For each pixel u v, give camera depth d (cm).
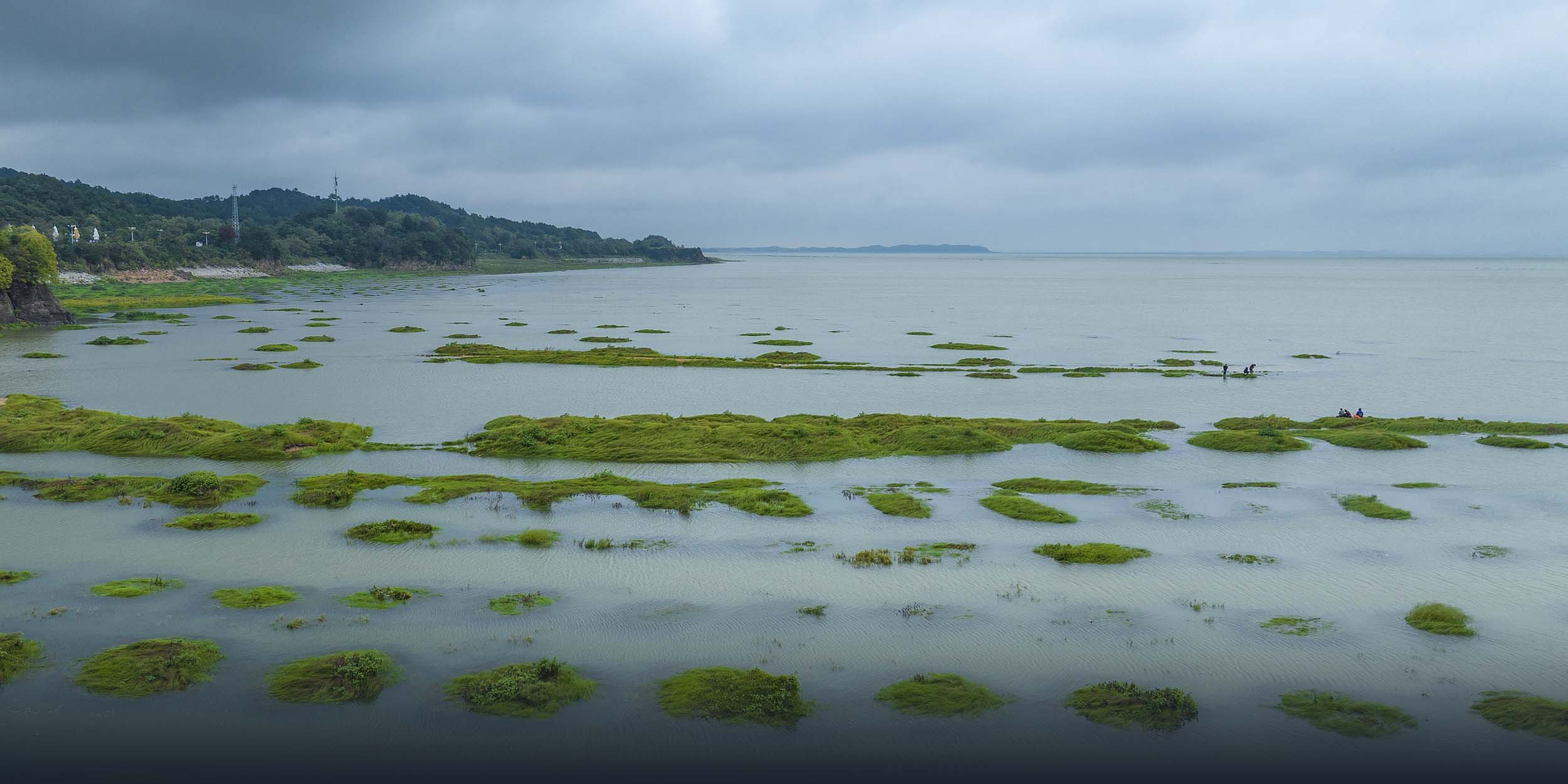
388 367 11900
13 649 3594
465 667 3575
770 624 3972
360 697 3341
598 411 9081
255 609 4050
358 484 5953
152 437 7050
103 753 2984
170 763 2948
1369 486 6228
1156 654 3722
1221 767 2986
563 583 4391
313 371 11506
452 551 4812
